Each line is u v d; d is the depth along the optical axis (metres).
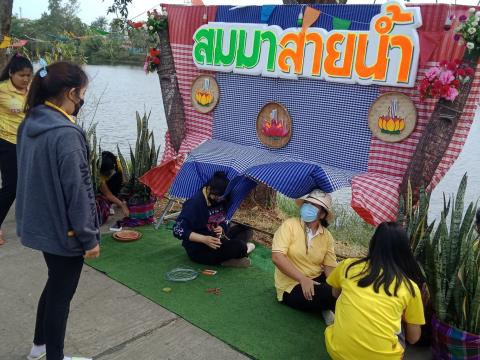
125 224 5.00
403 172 3.45
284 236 3.45
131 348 2.95
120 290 3.66
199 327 3.20
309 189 3.57
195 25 4.45
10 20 6.17
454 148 3.15
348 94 3.60
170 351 2.93
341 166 3.74
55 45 7.88
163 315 3.33
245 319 3.32
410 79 3.24
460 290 2.78
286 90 3.94
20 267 3.93
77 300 3.49
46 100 2.31
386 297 2.54
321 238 3.49
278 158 3.99
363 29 3.44
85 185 2.25
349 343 2.58
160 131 12.38
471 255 2.74
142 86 20.39
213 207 4.12
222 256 4.11
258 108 4.16
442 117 3.12
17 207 2.41
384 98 3.42
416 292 2.60
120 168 5.15
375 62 3.37
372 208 3.39
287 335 3.15
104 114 14.16
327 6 3.62
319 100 3.77
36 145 2.22
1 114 4.09
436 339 2.90
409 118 3.33
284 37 3.80
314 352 2.98
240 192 4.26
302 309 3.45
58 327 2.43
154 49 4.71
